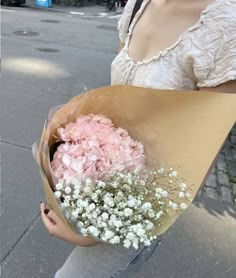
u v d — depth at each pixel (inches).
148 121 20.6
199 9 19.7
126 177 18.7
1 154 62.9
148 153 21.1
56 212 19.5
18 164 60.2
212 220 52.4
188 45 19.3
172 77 20.3
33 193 53.4
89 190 18.1
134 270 25.4
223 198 59.0
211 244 47.7
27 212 49.6
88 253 24.7
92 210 17.8
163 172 19.8
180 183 19.4
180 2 20.4
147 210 18.1
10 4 283.9
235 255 46.4
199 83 19.6
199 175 19.2
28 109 83.4
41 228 46.9
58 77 112.1
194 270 43.3
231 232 50.5
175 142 20.0
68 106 20.0
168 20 21.0
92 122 20.3
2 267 40.9
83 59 139.8
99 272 24.5
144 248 23.9
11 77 106.0
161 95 19.4
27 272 40.7
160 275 41.8
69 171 18.4
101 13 310.2
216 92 18.3
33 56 134.6
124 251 23.2
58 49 152.6
